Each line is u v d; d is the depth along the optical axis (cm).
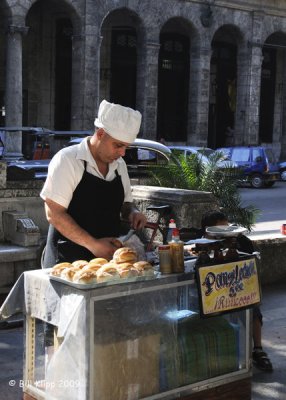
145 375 453
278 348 718
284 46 4416
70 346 432
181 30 4284
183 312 475
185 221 893
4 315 486
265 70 4788
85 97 3428
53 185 490
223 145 4625
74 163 493
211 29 3978
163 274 461
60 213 489
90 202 503
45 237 960
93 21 3416
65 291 434
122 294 432
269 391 605
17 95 3150
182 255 467
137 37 3722
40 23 3741
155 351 457
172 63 4297
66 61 3850
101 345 427
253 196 2892
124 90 4109
